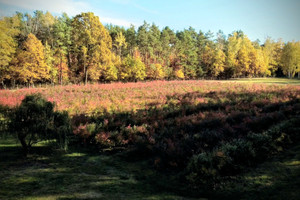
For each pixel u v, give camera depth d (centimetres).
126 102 2222
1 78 4309
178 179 783
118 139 1196
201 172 735
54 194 662
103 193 682
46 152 1069
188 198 651
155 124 1367
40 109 981
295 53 5941
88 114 1750
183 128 1273
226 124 1184
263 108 1516
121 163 972
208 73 7625
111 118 1529
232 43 8275
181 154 915
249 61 6594
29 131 963
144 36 7488
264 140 905
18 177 776
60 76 5350
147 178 815
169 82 4462
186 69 7231
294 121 1092
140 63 5984
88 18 3869
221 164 762
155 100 2298
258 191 630
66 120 1092
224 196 640
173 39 9250
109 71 5391
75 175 824
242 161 819
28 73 4241
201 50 7919
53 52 5281
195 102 2050
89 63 4028
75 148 1151
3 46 3325
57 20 6569
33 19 6612
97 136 1204
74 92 2894
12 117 960
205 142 1043
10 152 1034
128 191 701
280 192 599
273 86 3036
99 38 3997
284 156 817
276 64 7056
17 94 2598
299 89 2338
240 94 2369
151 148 1046
